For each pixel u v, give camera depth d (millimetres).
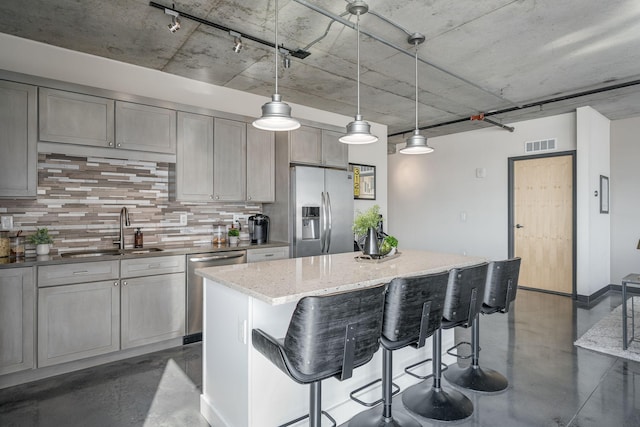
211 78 3824
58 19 2666
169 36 2930
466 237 6316
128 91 3441
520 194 5660
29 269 2506
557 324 3877
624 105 4727
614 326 3773
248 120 3910
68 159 3166
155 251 3250
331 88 4141
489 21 2678
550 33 2852
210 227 4027
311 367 1418
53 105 2754
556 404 2289
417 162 7090
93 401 2324
